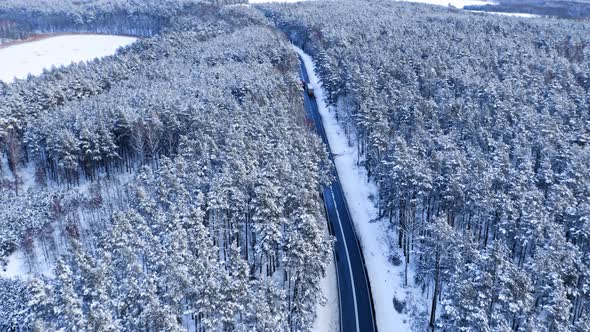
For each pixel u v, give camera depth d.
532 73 130.62
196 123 102.00
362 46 162.62
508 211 69.31
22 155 106.38
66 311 52.06
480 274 57.53
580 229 65.69
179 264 57.06
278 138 92.12
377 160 93.56
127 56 162.75
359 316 68.31
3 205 86.62
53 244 78.44
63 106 117.94
